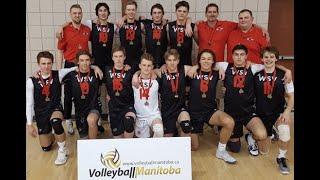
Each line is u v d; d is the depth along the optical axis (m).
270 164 3.63
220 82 4.47
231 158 3.64
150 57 3.64
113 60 3.95
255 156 3.81
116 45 4.54
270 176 3.38
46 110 3.70
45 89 3.66
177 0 4.50
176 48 4.23
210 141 4.23
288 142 3.83
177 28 4.19
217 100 4.52
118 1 4.47
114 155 3.06
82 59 3.68
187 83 3.89
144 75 3.70
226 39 4.23
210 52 3.67
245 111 3.75
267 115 3.75
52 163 3.61
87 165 3.04
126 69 3.80
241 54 3.65
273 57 3.59
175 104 3.78
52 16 4.51
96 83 3.78
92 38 4.27
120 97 3.77
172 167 3.11
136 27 4.22
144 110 3.72
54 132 3.59
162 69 3.78
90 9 4.50
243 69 3.72
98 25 4.24
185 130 3.62
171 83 3.73
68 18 4.53
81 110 3.81
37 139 4.19
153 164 3.09
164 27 4.23
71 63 4.24
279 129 3.47
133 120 3.61
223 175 3.39
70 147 3.99
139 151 3.08
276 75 3.64
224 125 3.56
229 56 4.23
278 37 4.89
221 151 3.71
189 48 4.25
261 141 3.73
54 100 3.72
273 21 4.85
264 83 3.66
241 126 3.81
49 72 3.68
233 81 3.71
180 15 4.11
